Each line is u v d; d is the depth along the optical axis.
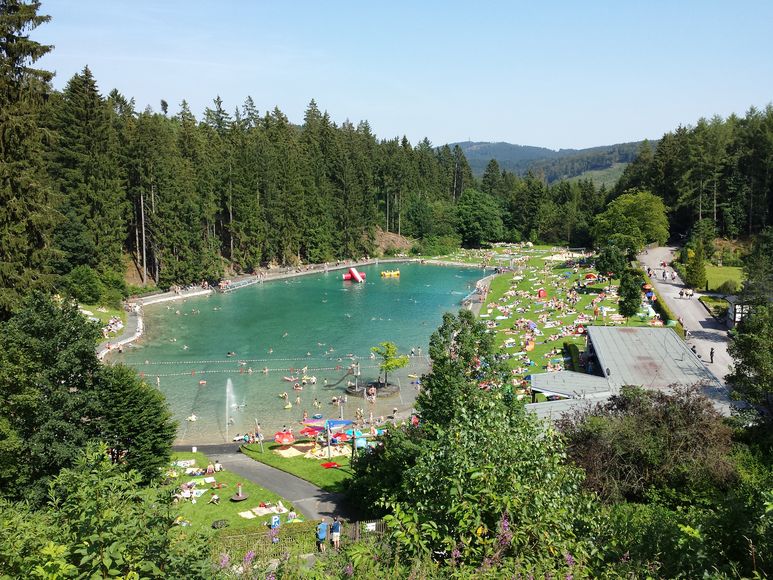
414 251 175.00
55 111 95.88
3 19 43.41
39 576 11.53
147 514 13.16
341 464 44.66
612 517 19.73
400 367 70.06
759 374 37.59
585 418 32.44
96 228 97.69
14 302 43.75
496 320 90.38
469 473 14.70
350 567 13.28
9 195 44.50
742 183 127.38
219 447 49.25
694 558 14.75
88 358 34.84
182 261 116.44
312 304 108.25
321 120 185.12
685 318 77.38
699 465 28.56
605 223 131.12
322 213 153.50
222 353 76.44
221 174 130.50
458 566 13.09
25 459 30.97
